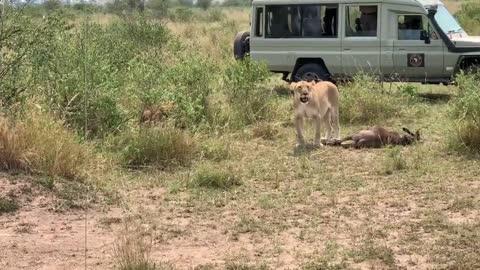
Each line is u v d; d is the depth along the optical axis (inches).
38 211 249.8
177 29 1084.5
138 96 381.7
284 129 430.9
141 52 606.2
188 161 336.2
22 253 211.6
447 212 256.4
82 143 309.7
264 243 224.2
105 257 209.0
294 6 560.7
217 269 199.9
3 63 331.3
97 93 359.3
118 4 780.0
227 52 820.6
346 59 547.8
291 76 575.2
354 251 213.8
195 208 264.5
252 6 577.0
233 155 352.8
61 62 374.0
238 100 451.2
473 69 510.6
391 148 367.9
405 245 220.4
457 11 1165.1
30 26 346.9
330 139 390.3
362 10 541.0
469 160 337.1
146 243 219.0
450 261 205.8
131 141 336.2
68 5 432.5
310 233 233.3
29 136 287.3
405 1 529.3
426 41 524.4
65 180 281.4
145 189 292.0
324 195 283.0
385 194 283.0
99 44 474.6
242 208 264.8
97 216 251.0
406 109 474.0
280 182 305.1
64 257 209.0
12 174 274.2
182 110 376.8
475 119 352.2
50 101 343.3
